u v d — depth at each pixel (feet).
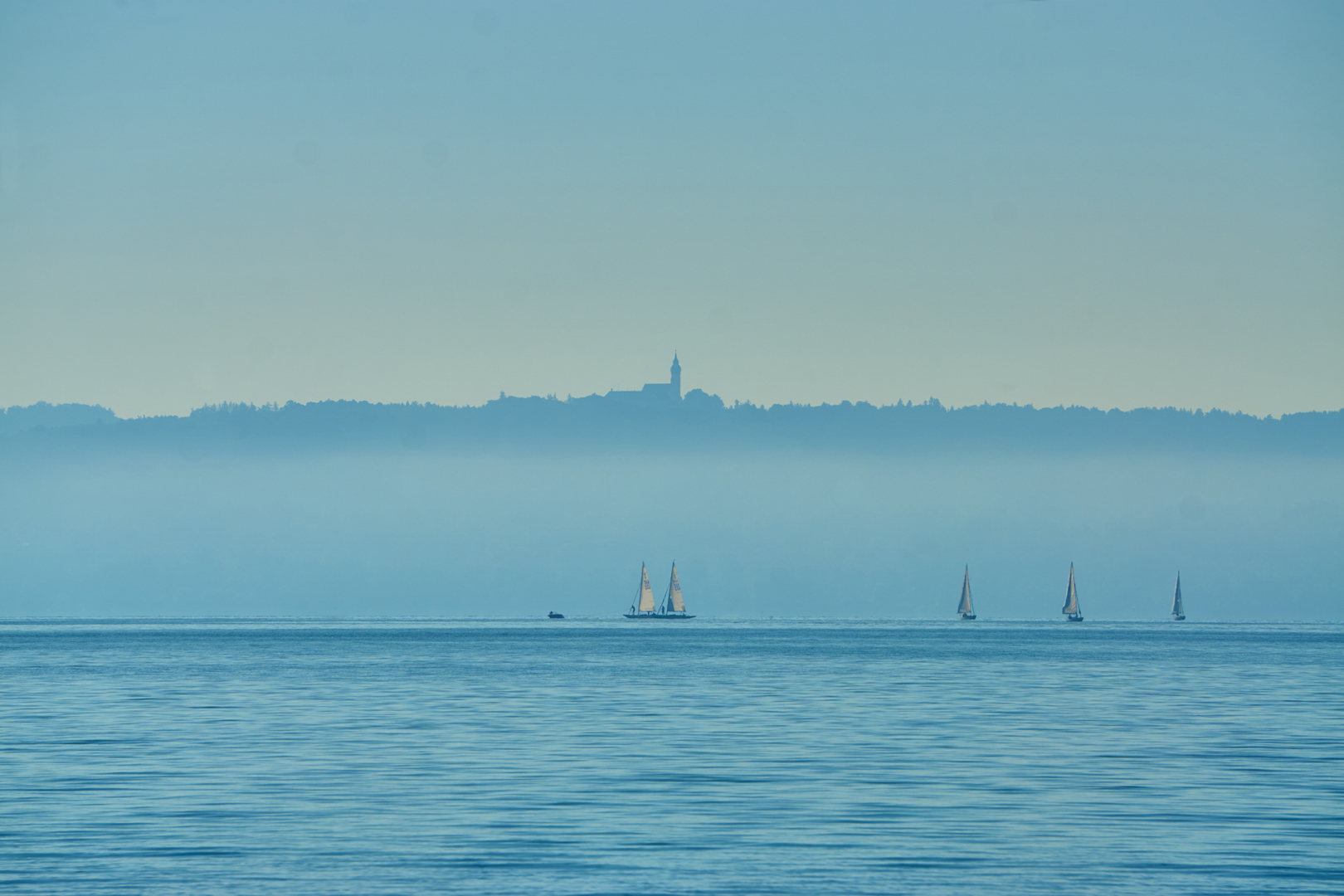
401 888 416.87
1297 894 408.26
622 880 426.51
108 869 439.22
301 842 481.46
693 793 586.45
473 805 556.92
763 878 428.97
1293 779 630.33
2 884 420.36
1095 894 409.49
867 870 439.22
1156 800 570.05
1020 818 527.40
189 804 557.74
